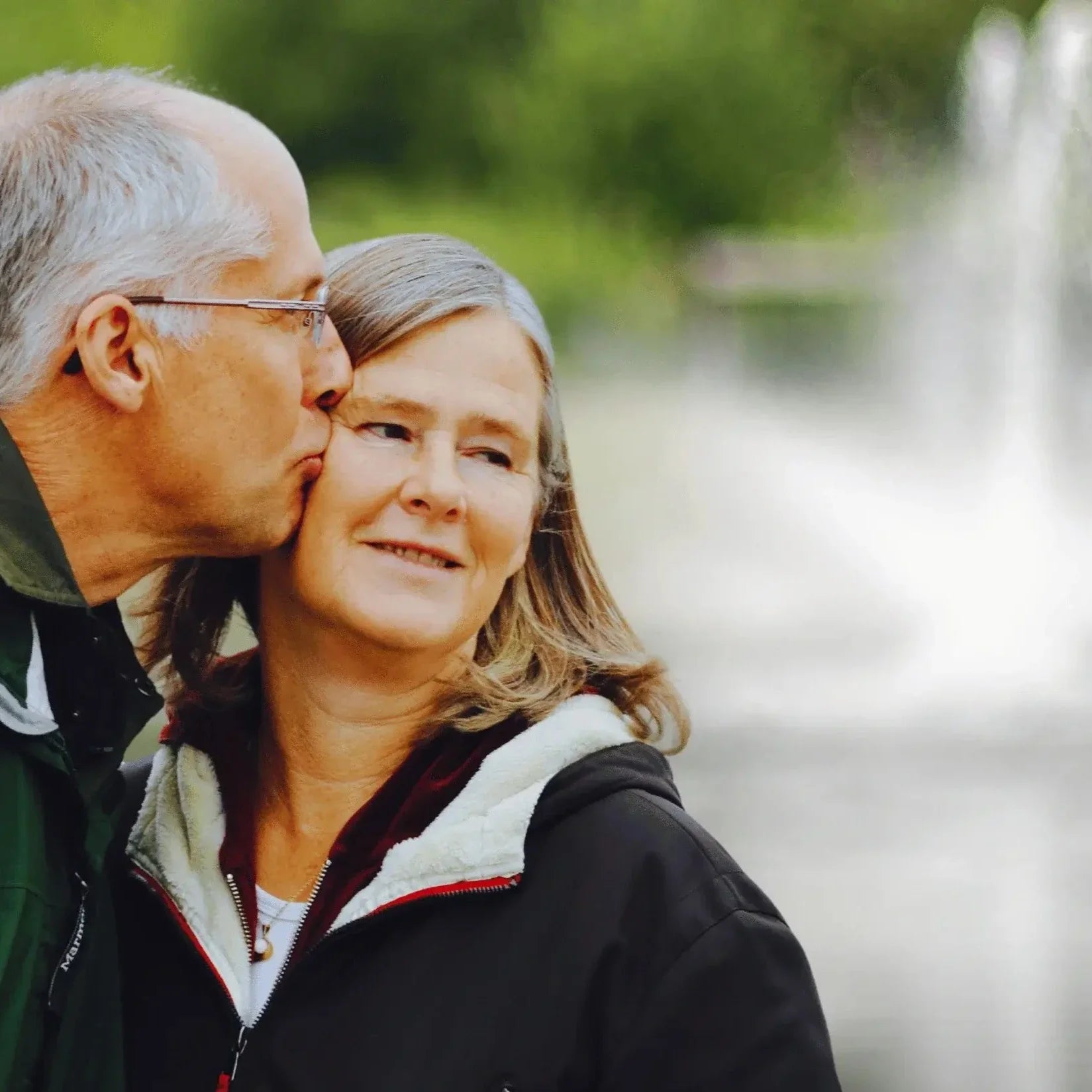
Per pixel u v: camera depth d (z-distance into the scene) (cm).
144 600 330
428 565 297
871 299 4756
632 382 3634
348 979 288
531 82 6044
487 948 287
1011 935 928
